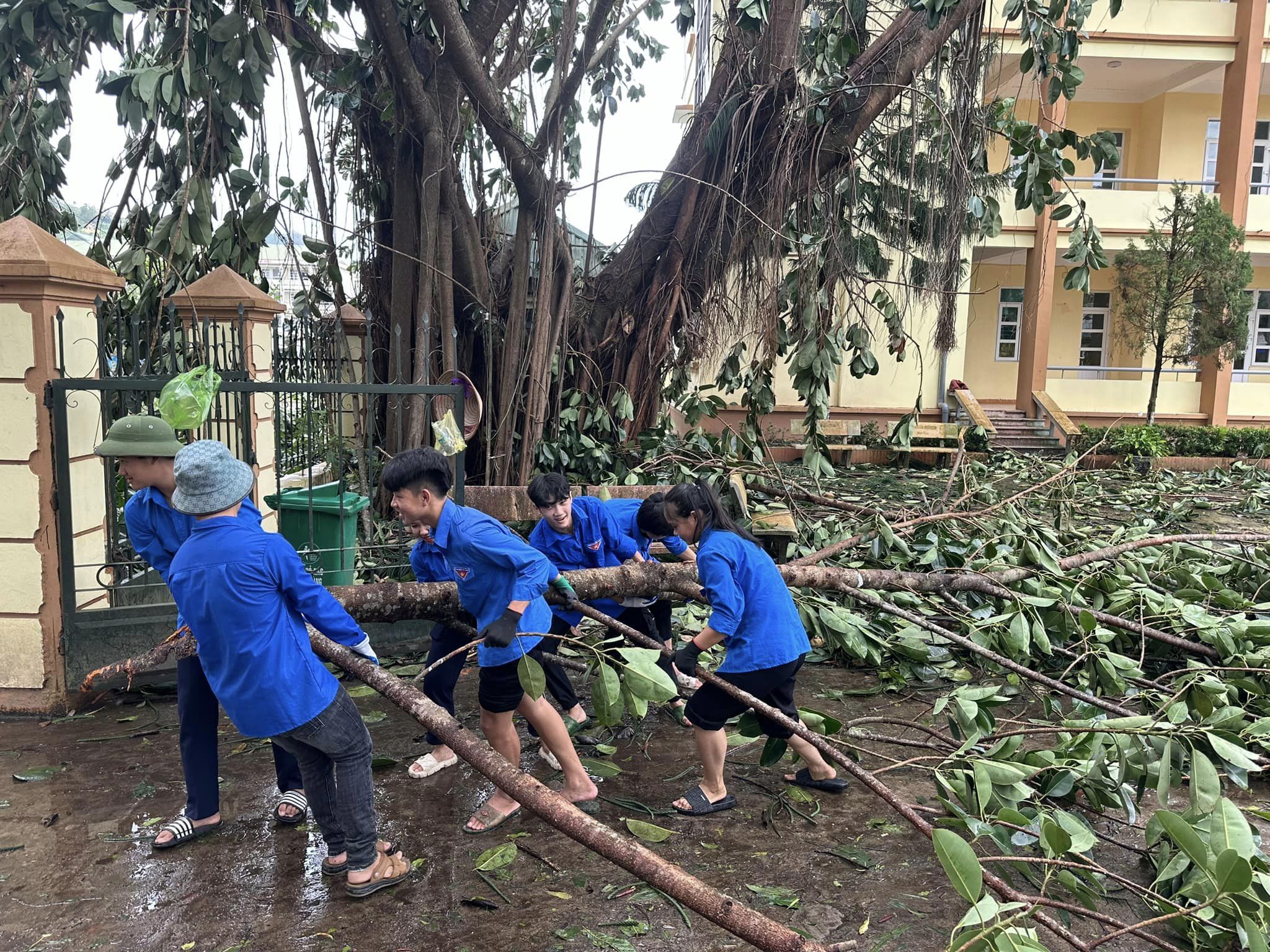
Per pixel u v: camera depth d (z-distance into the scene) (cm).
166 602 570
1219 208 1689
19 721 478
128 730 465
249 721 297
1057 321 2172
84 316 494
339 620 309
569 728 470
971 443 1633
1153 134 2084
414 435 787
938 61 834
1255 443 1769
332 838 329
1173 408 1977
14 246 450
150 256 726
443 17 691
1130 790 376
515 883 330
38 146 797
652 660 363
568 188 812
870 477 1475
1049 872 294
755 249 864
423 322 705
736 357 924
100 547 510
